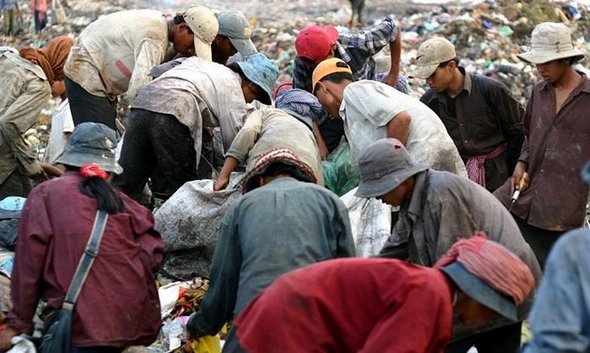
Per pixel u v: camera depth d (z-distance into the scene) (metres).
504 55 30.59
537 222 16.22
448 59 16.83
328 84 16.02
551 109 16.11
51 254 12.50
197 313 12.64
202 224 15.95
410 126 14.97
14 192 18.58
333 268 9.78
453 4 33.47
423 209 12.20
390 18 18.88
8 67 18.45
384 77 19.73
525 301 11.79
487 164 17.19
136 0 39.03
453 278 9.66
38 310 13.62
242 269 11.75
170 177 17.23
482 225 12.10
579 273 8.26
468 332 11.75
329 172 16.58
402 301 9.41
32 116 18.41
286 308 9.67
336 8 35.62
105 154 13.20
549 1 33.75
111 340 12.35
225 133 17.12
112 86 18.75
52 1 38.84
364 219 15.23
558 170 16.06
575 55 15.73
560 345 8.14
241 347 10.76
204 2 37.16
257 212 11.86
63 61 19.34
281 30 33.31
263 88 17.38
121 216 12.73
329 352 9.64
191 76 17.06
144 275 12.74
